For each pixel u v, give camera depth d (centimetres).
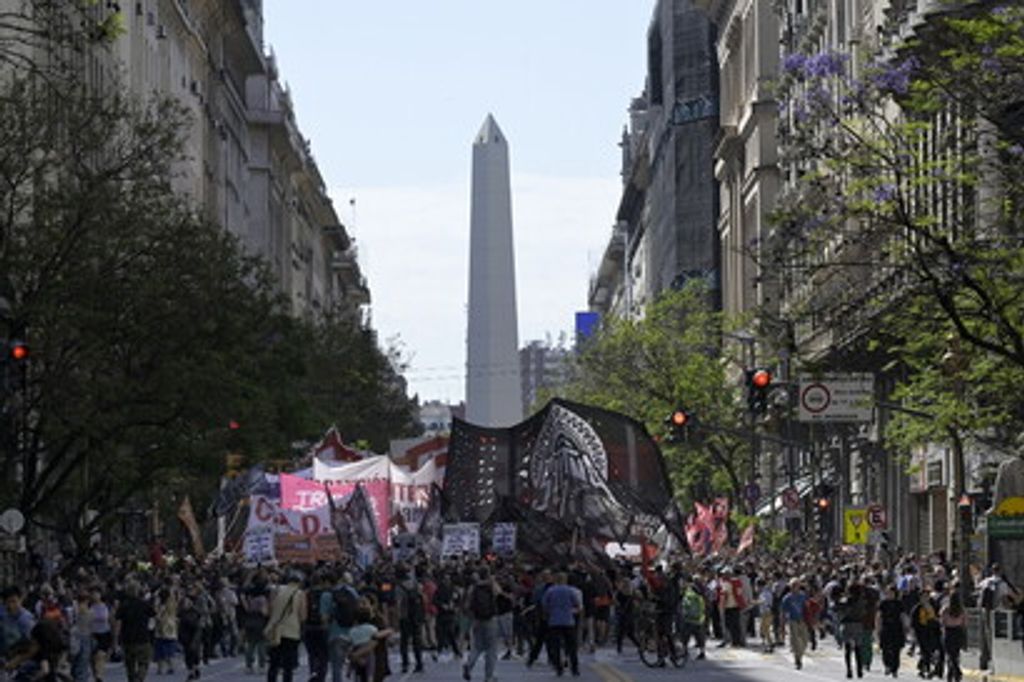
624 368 12925
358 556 8025
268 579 6344
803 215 4900
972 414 5772
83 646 5309
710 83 19375
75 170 6600
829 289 6644
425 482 9012
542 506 7938
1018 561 5906
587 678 5800
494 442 8019
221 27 15575
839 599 7031
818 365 5428
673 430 8600
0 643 4372
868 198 4862
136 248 6619
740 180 16438
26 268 6369
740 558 8862
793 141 5019
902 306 5212
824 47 11600
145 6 11956
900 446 7094
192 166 13712
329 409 13550
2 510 6588
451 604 6900
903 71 4775
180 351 6731
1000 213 5216
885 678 5775
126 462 6800
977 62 4775
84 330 6488
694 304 13375
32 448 6725
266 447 7381
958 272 4725
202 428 6856
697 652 7175
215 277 6781
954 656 5509
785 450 12606
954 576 6556
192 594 6078
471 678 5806
